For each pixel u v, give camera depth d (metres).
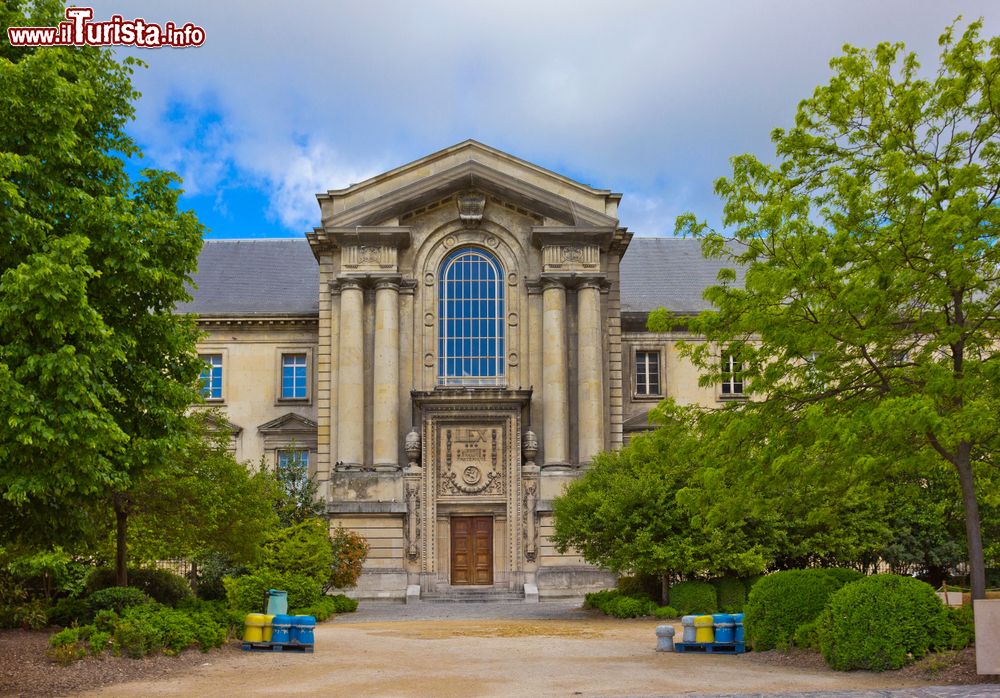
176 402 22.53
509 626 31.70
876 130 21.59
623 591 39.06
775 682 17.36
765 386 21.19
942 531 40.06
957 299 19.73
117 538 27.41
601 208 48.69
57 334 17.84
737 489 22.30
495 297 48.91
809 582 21.36
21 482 17.64
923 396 18.36
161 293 21.98
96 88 21.80
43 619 24.64
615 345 49.00
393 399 46.97
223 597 37.62
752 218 21.73
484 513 46.69
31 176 19.33
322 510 44.91
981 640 16.52
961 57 20.67
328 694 16.89
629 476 36.19
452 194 49.22
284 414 53.91
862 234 20.39
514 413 46.91
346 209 48.16
